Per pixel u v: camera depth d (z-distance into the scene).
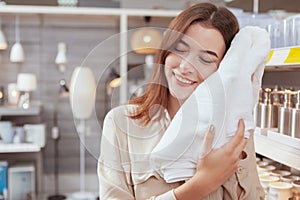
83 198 3.48
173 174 0.89
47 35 3.63
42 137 3.29
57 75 3.67
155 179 0.91
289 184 1.22
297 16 1.18
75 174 3.75
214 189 0.90
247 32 0.95
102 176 0.94
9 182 3.21
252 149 1.04
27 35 3.59
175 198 0.88
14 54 3.42
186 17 0.87
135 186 0.91
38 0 3.42
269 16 1.53
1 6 3.15
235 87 0.93
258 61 0.95
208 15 0.89
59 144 3.72
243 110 0.94
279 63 1.12
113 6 3.36
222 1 2.40
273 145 1.18
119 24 3.68
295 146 1.06
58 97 3.69
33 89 3.35
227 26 0.91
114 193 0.91
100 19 3.60
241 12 1.65
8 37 3.56
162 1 3.60
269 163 1.51
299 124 1.09
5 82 3.58
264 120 1.33
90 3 3.37
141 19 3.40
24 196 3.23
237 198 0.98
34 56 3.62
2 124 3.21
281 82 1.59
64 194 3.70
